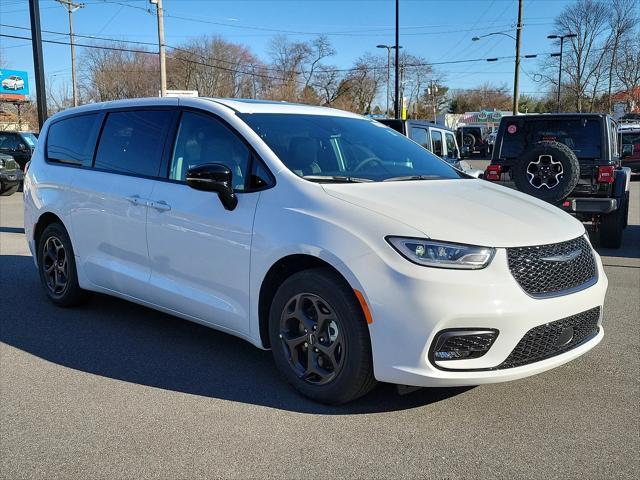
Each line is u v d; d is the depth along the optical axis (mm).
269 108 4492
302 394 3709
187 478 2889
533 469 2959
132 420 3471
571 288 3480
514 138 9336
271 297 3879
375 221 3355
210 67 63250
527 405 3645
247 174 3980
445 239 3213
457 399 3719
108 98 59219
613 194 8719
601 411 3572
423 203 3604
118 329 5105
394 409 3586
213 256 4062
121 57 59250
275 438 3254
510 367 3279
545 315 3273
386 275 3207
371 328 3258
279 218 3689
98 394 3824
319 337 3572
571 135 8891
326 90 68250
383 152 4602
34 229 5812
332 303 3436
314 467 2977
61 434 3312
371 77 70688
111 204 4852
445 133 14109
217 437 3270
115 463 3020
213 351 4590
